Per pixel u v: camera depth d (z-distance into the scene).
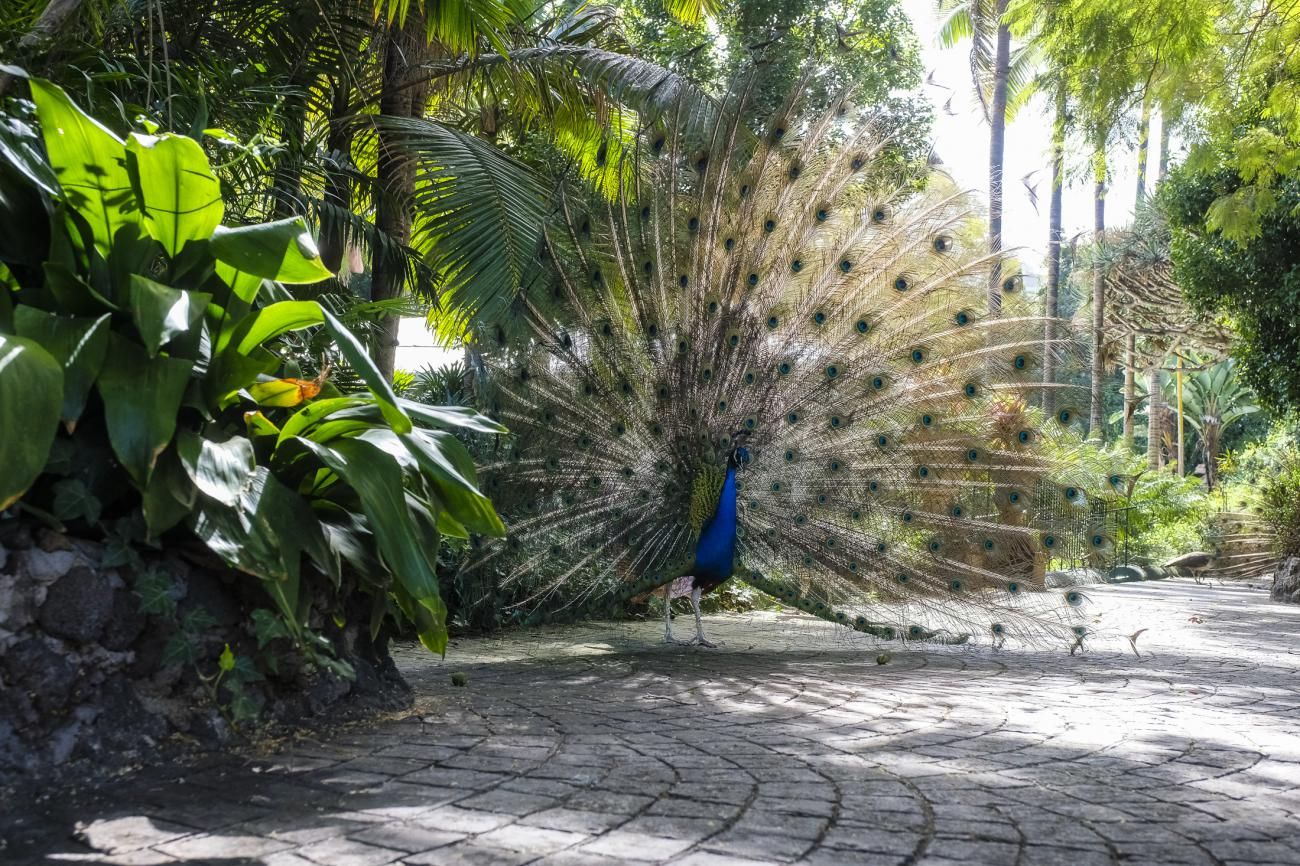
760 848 2.95
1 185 4.14
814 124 7.86
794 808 3.37
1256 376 17.06
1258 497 19.88
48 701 3.56
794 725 4.83
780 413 7.86
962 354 7.63
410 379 10.09
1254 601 14.29
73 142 3.90
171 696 3.97
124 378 3.92
